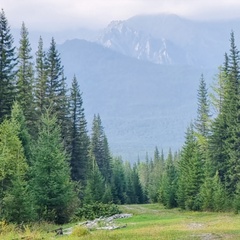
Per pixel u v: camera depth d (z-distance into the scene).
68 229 37.09
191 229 32.28
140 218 48.09
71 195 47.84
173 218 48.53
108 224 39.84
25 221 38.09
